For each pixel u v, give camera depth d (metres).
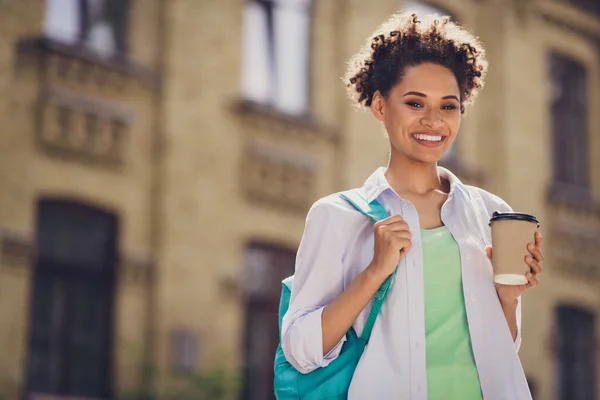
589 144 18.44
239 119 13.90
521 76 17.58
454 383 2.80
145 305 12.75
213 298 13.26
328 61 15.14
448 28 3.15
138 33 13.15
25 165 11.82
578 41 18.58
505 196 17.00
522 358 16.61
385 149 15.47
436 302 2.85
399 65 3.04
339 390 2.81
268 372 13.72
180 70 13.40
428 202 3.03
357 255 2.92
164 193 13.03
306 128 14.60
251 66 14.23
